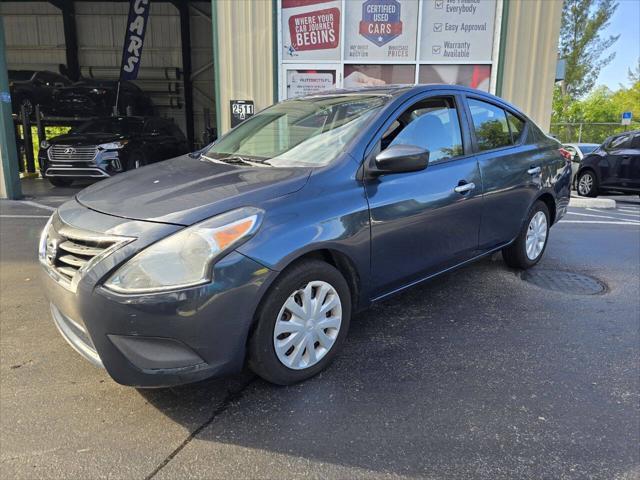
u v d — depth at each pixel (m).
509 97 8.27
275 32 8.13
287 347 2.70
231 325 2.39
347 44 8.23
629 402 2.68
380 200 3.03
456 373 2.96
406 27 8.16
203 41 18.62
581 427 2.47
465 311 3.88
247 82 8.30
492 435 2.40
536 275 4.76
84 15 18.39
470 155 3.84
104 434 2.40
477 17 8.10
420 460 2.24
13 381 2.84
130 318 2.25
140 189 2.78
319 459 2.24
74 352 3.19
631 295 4.25
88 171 10.34
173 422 2.49
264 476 2.14
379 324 3.63
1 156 8.89
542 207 4.84
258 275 2.42
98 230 2.40
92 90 14.94
